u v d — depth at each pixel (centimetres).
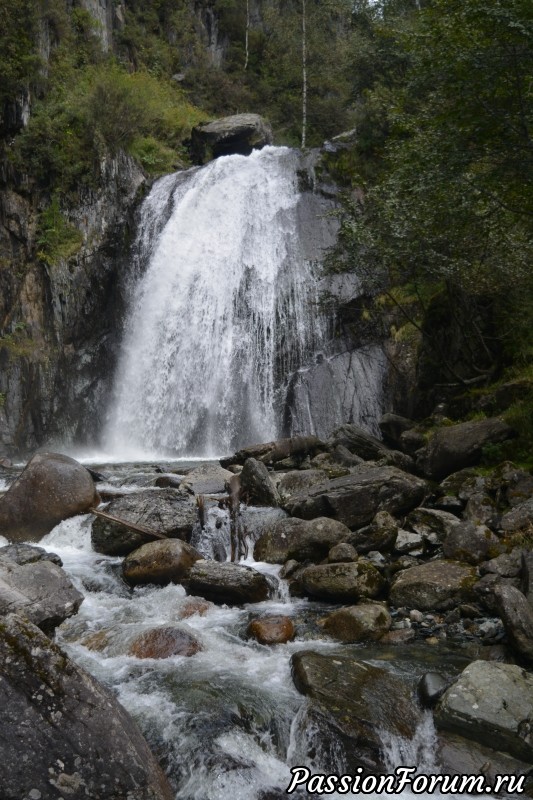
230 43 4097
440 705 480
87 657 588
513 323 1263
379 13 2584
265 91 3894
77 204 2311
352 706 486
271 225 2212
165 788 411
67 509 929
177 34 3791
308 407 1830
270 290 2066
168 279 2230
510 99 927
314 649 608
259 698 511
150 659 582
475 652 597
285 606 717
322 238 2134
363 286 1791
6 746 372
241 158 2402
